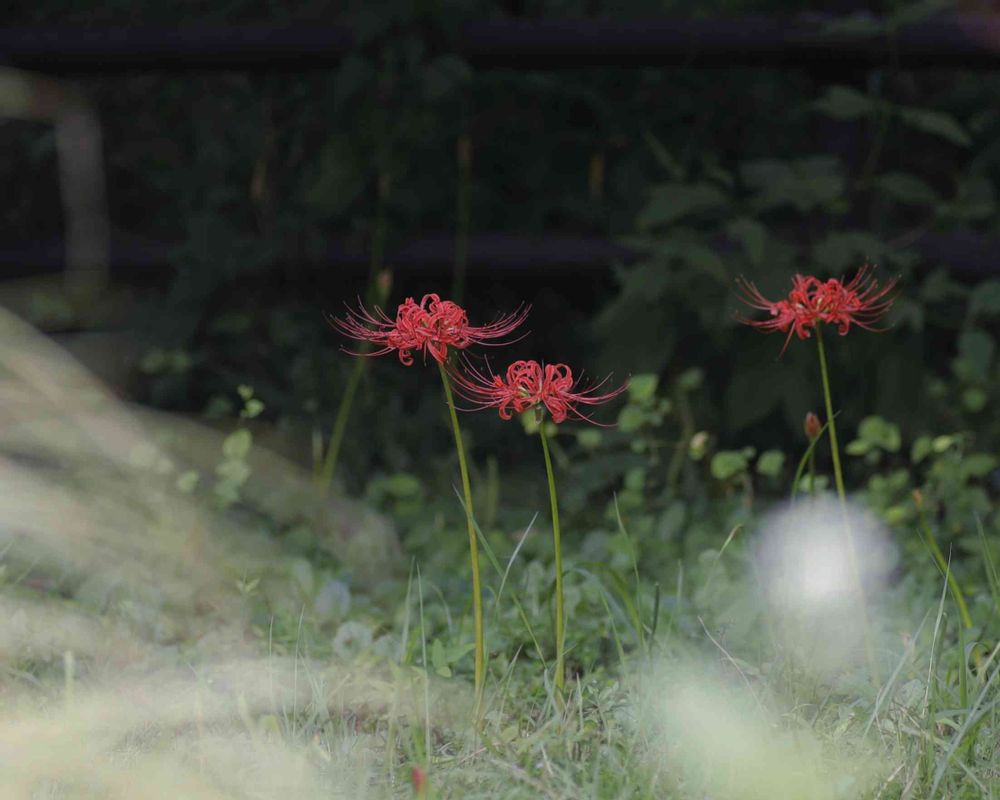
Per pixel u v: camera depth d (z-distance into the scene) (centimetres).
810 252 582
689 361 593
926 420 558
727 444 580
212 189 669
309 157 670
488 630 336
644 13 694
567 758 267
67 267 634
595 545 445
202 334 628
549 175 672
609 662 354
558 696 291
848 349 559
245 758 275
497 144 668
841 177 593
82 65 632
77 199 447
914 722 276
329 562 445
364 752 278
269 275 630
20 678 314
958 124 682
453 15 614
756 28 612
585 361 654
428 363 632
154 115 693
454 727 294
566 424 577
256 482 503
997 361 609
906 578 414
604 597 322
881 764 262
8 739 266
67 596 383
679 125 675
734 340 563
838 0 623
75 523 393
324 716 292
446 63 605
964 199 588
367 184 645
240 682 313
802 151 672
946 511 489
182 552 407
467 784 262
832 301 293
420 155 643
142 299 637
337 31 624
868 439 462
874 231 605
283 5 682
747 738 257
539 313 662
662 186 574
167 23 683
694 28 614
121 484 443
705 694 279
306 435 562
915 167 686
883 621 367
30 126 664
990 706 269
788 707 297
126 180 692
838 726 284
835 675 329
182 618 375
